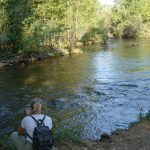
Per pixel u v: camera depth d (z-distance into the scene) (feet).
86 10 173.37
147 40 215.92
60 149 30.04
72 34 145.59
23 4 116.67
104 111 53.78
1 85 72.90
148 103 58.49
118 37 255.09
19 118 50.65
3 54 112.37
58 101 60.13
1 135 43.01
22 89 69.21
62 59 117.39
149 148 31.12
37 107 21.98
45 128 20.92
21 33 116.26
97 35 192.34
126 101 60.13
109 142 32.73
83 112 53.31
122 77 82.99
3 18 114.01
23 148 21.84
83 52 141.49
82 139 33.88
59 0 134.31
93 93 66.54
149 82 76.74
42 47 125.18
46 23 128.36
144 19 288.30
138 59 116.67
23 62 109.29
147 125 38.17
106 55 129.49
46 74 86.79
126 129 37.65
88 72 90.22
